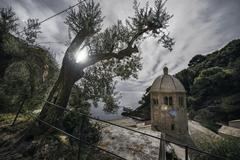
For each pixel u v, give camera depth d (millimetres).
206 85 64938
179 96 30984
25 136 5758
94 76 10891
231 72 59969
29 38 10102
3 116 8227
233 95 54438
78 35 8031
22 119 7949
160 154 6816
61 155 5004
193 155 16547
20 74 10391
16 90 10070
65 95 7465
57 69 13336
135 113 70750
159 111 30703
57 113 7094
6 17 10664
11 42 10469
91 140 6703
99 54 8648
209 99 61344
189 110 63406
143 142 7234
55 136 6188
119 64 11508
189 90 73500
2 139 5465
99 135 7352
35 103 10523
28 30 10000
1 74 11008
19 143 5340
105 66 11156
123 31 9367
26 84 10352
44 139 5812
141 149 6520
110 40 8875
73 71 7809
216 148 16234
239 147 15234
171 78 33156
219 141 17297
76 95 10516
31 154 4762
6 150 4770
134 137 7727
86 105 10383
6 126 6652
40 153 4863
